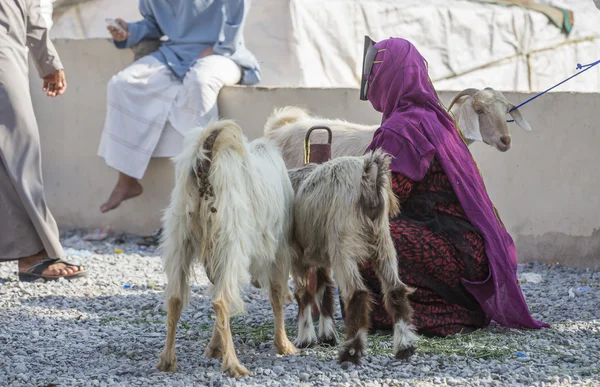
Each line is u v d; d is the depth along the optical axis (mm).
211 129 5621
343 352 5914
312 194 6090
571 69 14680
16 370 5910
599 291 8688
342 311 6945
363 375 5711
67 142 12508
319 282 6547
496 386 5473
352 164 5957
